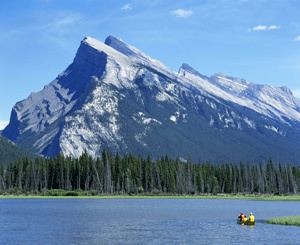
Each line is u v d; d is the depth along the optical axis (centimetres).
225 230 10138
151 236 9275
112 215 14062
